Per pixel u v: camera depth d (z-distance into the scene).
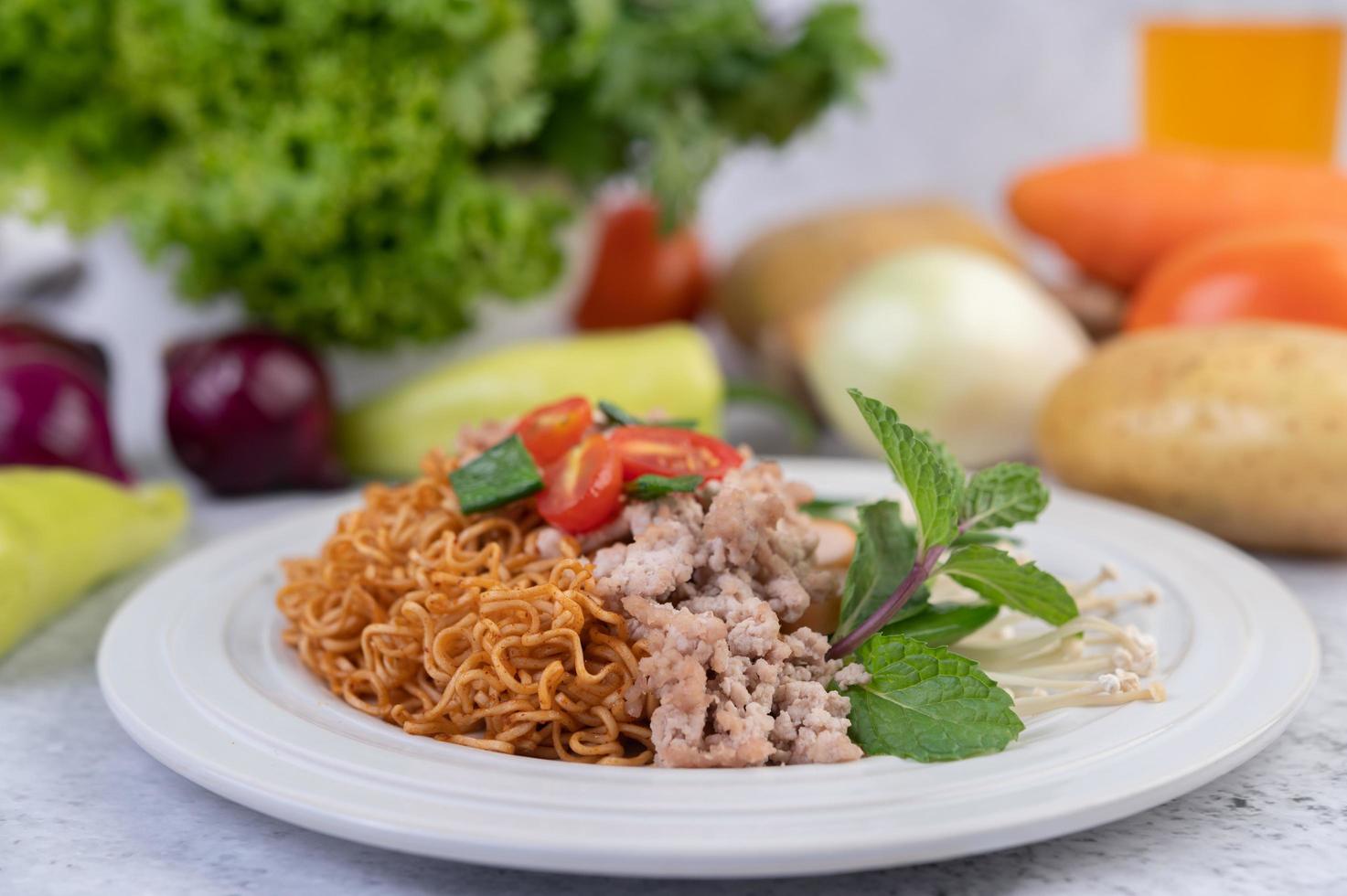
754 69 1.70
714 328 2.25
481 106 1.50
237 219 1.46
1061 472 1.44
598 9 1.51
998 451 1.64
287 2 1.43
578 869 0.65
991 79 2.48
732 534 0.84
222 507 1.58
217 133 1.49
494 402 1.59
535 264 1.59
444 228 1.53
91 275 1.71
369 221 1.53
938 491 0.82
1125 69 2.43
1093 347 1.91
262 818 0.83
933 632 0.92
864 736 0.78
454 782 0.72
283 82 1.48
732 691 0.78
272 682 0.90
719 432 1.67
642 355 1.62
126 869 0.76
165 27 1.44
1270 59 1.89
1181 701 0.82
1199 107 1.95
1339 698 0.98
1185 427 1.30
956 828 0.65
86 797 0.86
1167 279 1.64
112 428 1.53
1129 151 2.02
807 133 1.82
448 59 1.49
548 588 0.84
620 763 0.79
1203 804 0.81
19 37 1.46
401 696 0.91
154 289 1.68
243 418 1.53
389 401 1.62
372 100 1.48
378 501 1.01
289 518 1.29
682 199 1.63
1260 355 1.30
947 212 2.07
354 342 1.66
